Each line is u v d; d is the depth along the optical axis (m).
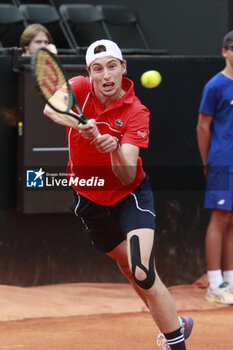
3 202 18.84
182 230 20.20
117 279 19.81
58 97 10.19
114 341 14.10
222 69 20.31
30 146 18.64
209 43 24.31
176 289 19.69
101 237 12.37
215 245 18.53
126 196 11.63
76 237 19.50
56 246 19.36
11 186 18.94
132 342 14.03
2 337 14.31
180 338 11.17
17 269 19.06
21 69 18.56
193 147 20.19
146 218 11.29
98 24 28.81
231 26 23.53
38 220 19.19
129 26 28.19
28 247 19.14
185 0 25.31
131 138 10.91
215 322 16.05
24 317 16.28
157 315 11.03
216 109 18.34
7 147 18.83
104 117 11.09
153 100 19.88
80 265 19.56
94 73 10.83
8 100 18.73
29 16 27.47
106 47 10.73
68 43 29.16
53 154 18.83
